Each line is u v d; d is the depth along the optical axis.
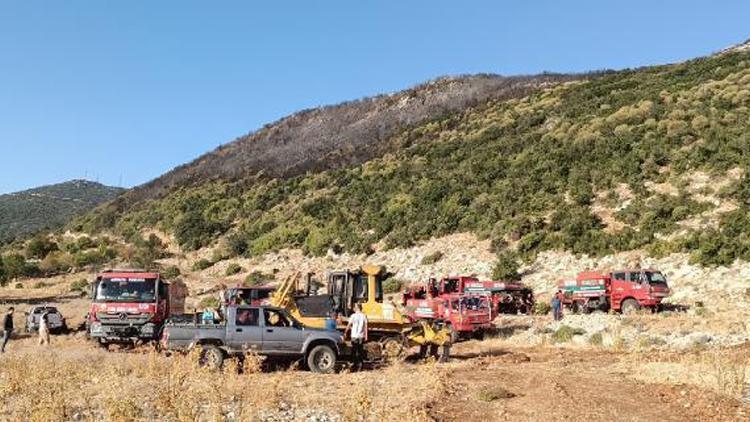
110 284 22.97
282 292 19.48
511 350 23.14
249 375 13.94
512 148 59.34
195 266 62.06
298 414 11.46
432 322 22.73
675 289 30.94
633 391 14.05
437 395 13.59
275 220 66.62
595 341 23.16
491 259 41.75
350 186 68.75
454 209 50.28
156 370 15.05
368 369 18.33
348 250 52.88
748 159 40.31
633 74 73.94
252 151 118.06
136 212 91.56
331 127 119.12
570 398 13.36
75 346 23.72
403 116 107.00
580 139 52.84
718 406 12.09
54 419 10.33
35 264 71.88
